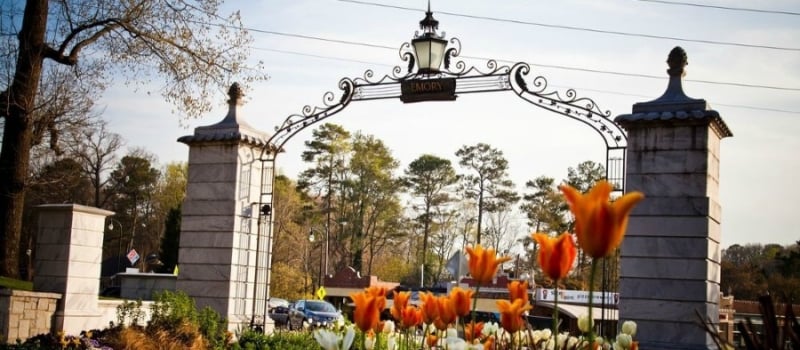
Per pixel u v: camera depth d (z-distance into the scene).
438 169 66.25
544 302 27.92
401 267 69.12
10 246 17.06
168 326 14.23
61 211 15.40
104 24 18.94
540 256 3.05
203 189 17.59
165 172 68.38
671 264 13.55
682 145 13.84
